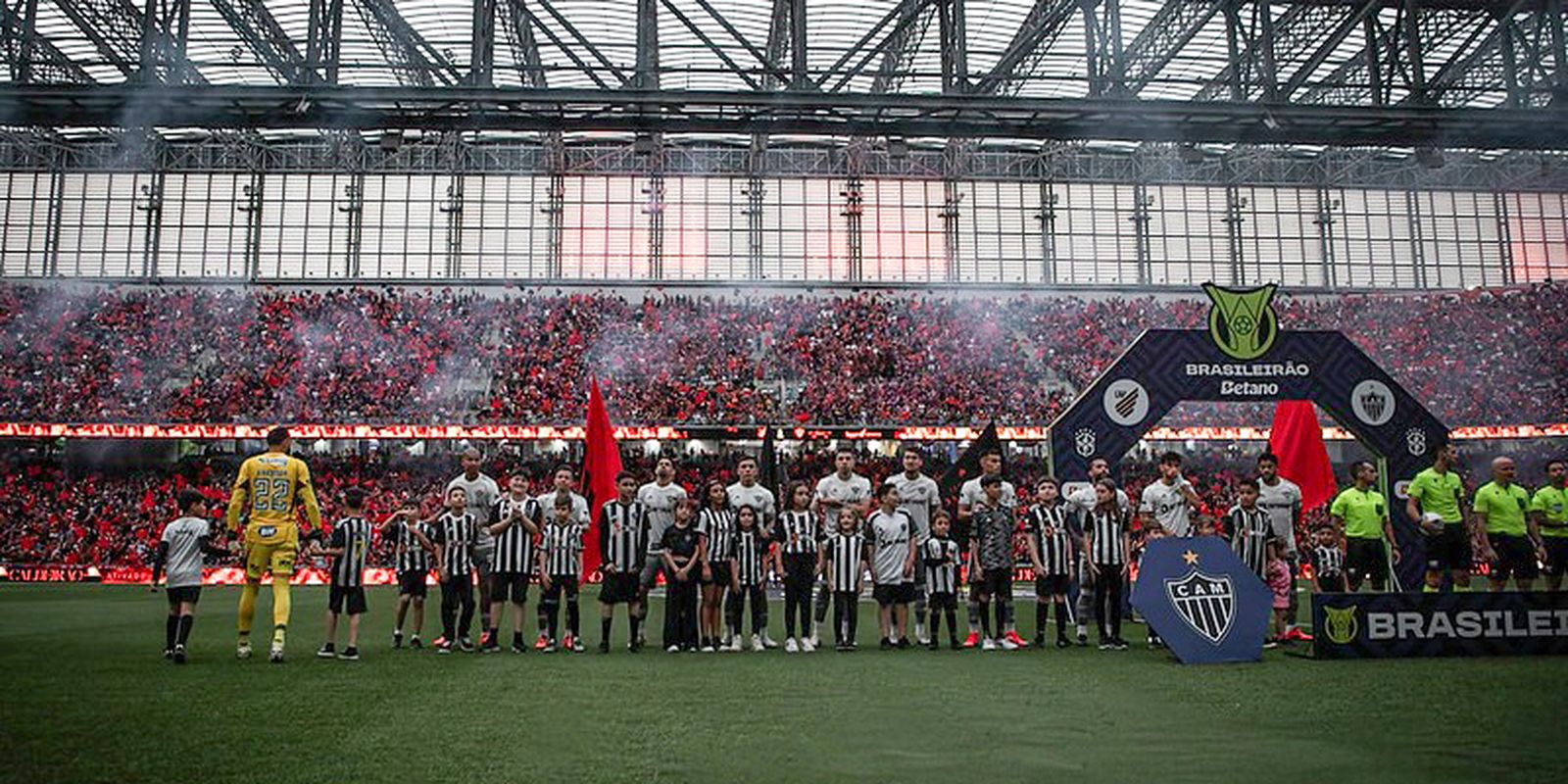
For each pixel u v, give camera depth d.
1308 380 14.38
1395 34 23.41
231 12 28.20
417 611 10.95
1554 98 20.56
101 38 24.98
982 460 11.14
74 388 33.94
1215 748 5.39
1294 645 10.48
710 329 38.06
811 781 4.68
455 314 38.09
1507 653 9.25
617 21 34.31
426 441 33.62
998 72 20.92
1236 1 21.45
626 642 11.55
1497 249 43.78
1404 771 4.83
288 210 40.94
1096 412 14.20
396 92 18.62
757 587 10.83
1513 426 31.94
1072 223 43.00
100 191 40.56
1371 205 43.75
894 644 10.91
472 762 5.08
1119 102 19.56
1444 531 11.43
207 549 9.38
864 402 33.50
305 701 6.98
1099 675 8.30
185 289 38.00
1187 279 42.84
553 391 34.56
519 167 41.59
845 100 19.25
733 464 33.19
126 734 5.78
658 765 5.01
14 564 26.17
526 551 10.73
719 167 42.38
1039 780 4.68
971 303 39.91
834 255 42.00
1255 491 10.95
